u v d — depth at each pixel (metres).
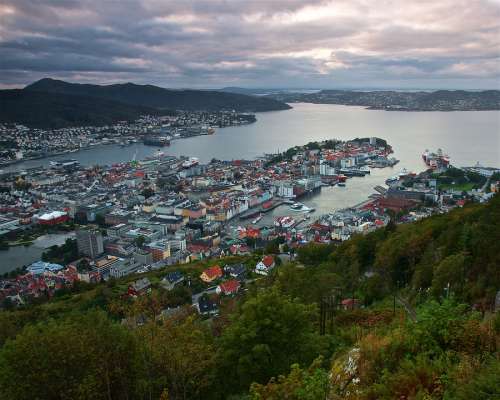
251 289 98.56
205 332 52.59
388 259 101.75
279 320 44.06
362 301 91.38
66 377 38.72
